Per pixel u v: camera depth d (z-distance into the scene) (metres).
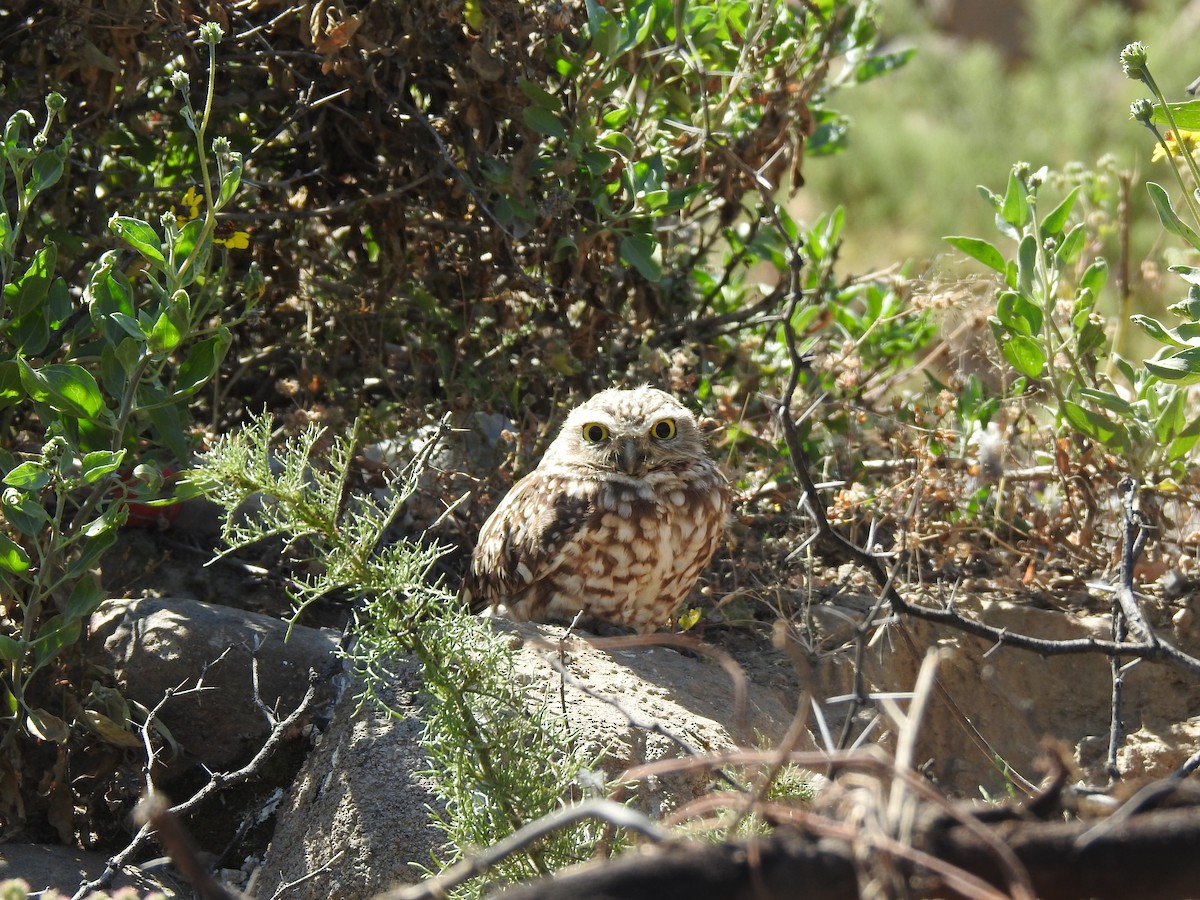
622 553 7.77
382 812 5.82
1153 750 7.41
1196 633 7.93
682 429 7.89
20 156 6.30
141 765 6.75
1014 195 8.12
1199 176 7.19
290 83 8.34
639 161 9.10
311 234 9.21
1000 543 8.41
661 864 2.99
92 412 6.29
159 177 9.30
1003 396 8.85
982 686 7.89
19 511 6.03
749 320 10.42
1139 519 6.67
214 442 8.08
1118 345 10.59
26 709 6.19
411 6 8.09
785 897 2.97
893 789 3.12
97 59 7.67
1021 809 3.29
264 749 6.18
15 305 6.58
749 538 8.70
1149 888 3.08
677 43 8.68
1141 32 22.67
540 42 8.41
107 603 7.49
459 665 4.94
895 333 10.59
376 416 9.02
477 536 8.82
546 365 8.96
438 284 9.33
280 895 5.71
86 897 5.39
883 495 8.59
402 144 8.72
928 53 24.19
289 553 8.40
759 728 6.78
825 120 11.51
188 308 6.25
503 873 4.63
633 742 6.04
